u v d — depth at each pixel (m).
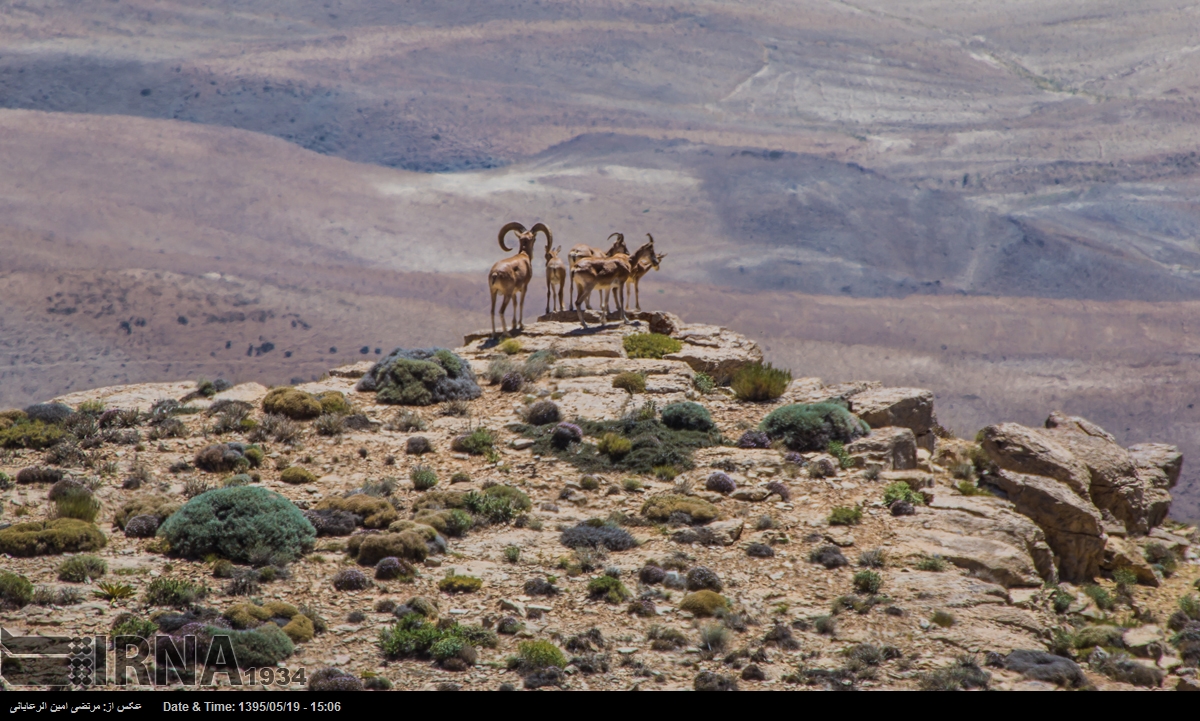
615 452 98.19
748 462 97.38
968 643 67.69
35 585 66.19
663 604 70.75
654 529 83.75
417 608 67.12
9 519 78.25
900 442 104.19
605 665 61.38
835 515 86.94
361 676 58.75
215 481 90.31
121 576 69.06
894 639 67.44
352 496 85.25
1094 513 100.44
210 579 70.00
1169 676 74.56
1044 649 69.38
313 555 75.38
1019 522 90.38
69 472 89.38
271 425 102.75
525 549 79.12
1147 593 100.31
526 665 60.62
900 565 79.31
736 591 73.19
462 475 93.25
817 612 70.69
